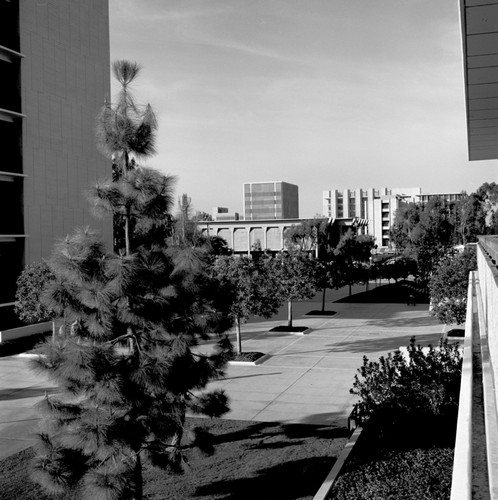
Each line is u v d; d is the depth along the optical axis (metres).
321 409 15.35
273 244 70.50
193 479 10.86
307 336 26.94
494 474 2.62
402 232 60.94
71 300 7.94
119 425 7.90
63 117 32.03
